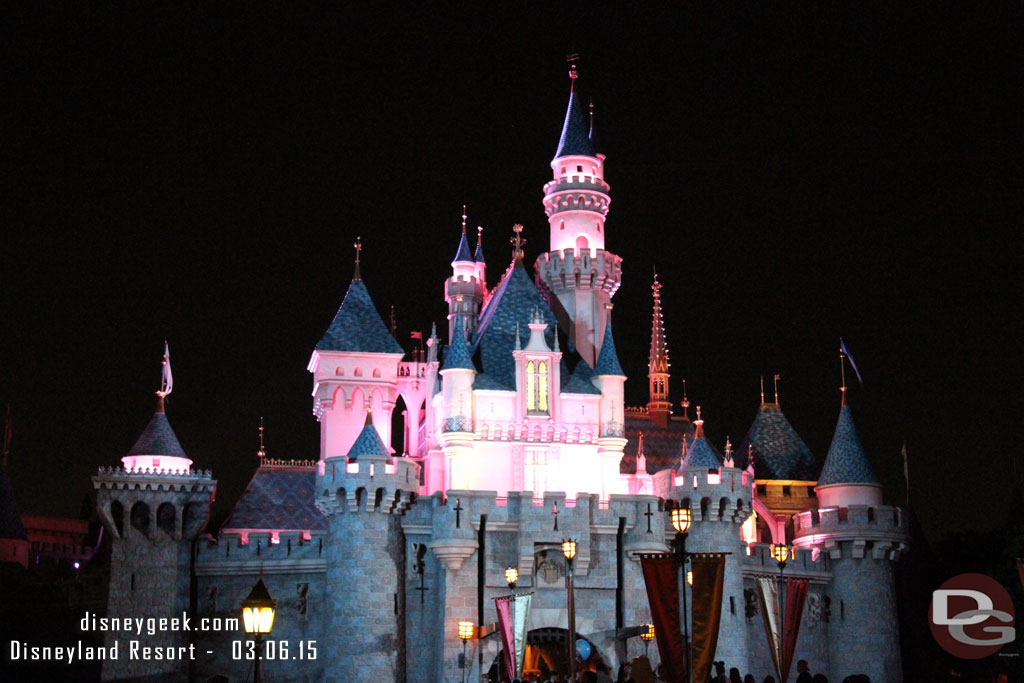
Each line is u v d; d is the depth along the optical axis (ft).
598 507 240.94
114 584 232.12
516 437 263.29
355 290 292.40
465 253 314.35
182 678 231.50
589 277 298.97
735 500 247.29
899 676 258.57
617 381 271.08
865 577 260.42
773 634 180.45
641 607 240.73
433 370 283.18
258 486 267.18
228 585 237.25
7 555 304.30
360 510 232.32
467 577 234.58
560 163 310.86
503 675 216.33
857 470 268.82
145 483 236.43
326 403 278.67
